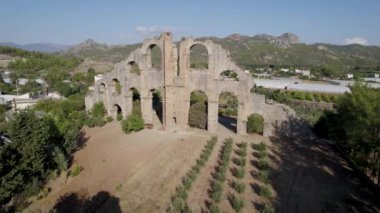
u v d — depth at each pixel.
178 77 48.38
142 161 36.50
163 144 42.53
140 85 52.56
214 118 47.75
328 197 27.73
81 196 28.67
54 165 34.78
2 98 83.75
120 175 32.88
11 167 27.22
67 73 150.62
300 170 33.78
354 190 29.23
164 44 47.78
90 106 66.12
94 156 39.31
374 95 29.73
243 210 25.19
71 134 40.53
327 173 33.12
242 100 46.00
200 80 47.50
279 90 100.25
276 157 37.66
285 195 27.95
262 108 45.97
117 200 27.56
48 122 41.06
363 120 27.72
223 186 29.61
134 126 48.69
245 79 45.22
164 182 30.98
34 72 155.38
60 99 79.50
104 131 51.16
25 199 28.23
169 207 25.19
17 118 30.03
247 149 40.53
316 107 83.69
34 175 30.98
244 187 28.55
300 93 92.25
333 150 40.84
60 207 26.86
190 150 40.19
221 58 45.78
